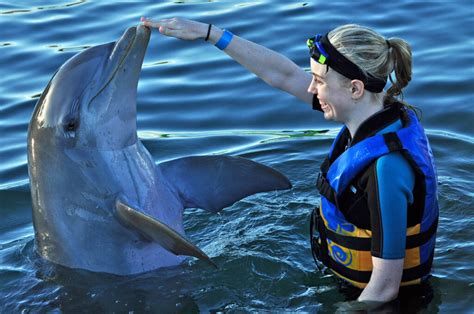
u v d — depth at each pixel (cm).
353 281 457
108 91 490
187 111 779
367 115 423
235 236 561
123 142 502
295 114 766
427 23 930
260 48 507
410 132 419
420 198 427
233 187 528
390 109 421
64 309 489
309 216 584
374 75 411
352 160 425
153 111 781
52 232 519
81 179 500
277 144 711
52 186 508
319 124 746
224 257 527
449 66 826
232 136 732
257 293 491
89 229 508
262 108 777
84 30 974
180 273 514
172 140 729
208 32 497
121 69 485
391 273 420
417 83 796
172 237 450
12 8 1057
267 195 622
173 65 869
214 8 1011
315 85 432
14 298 501
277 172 512
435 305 458
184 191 530
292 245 542
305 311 464
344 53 409
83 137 495
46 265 525
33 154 509
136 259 511
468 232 545
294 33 923
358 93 416
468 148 681
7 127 764
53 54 911
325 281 481
